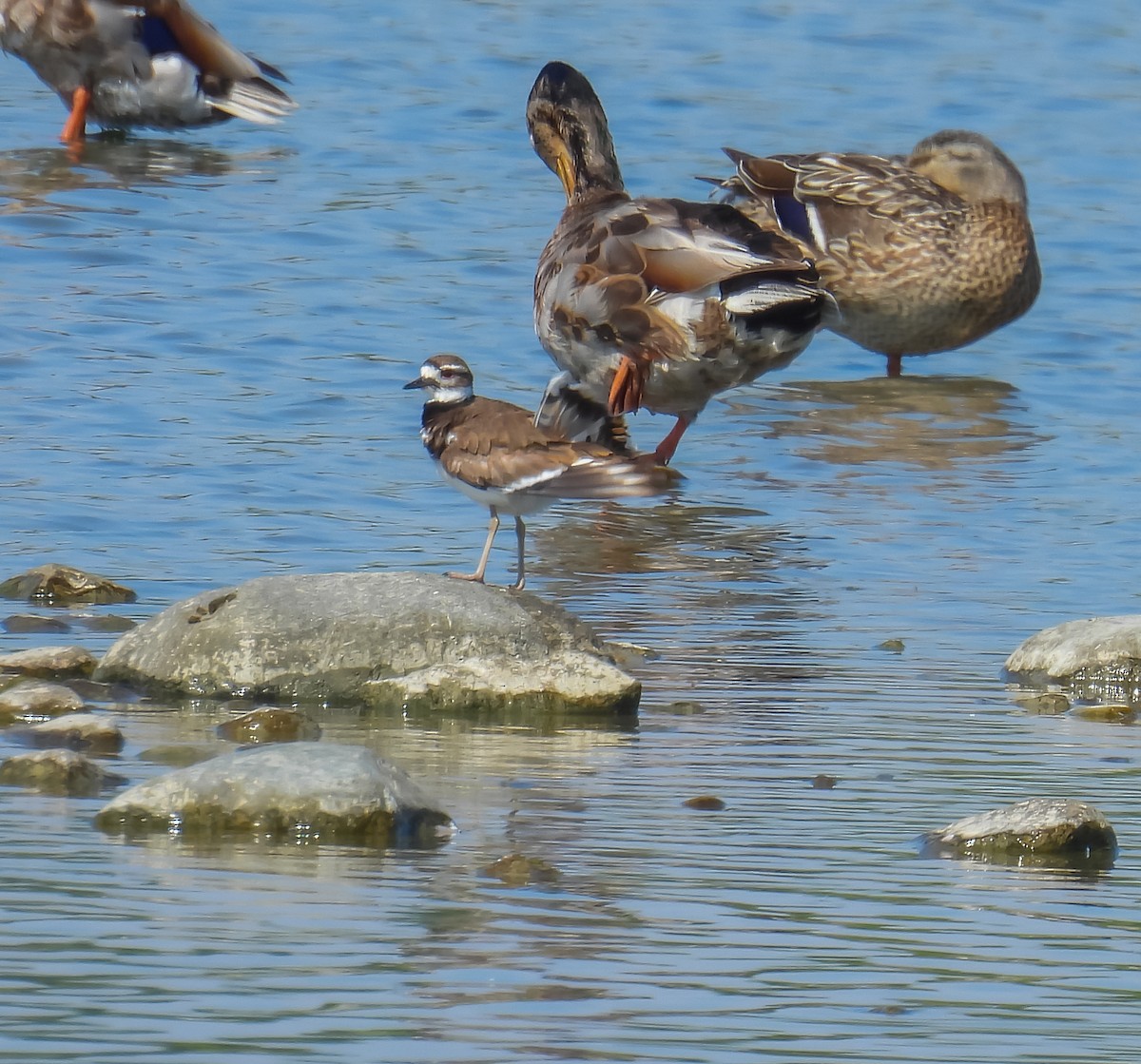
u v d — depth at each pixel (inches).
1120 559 611.5
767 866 364.8
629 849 371.2
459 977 309.0
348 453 681.6
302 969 309.1
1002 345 876.6
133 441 671.8
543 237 959.6
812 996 307.9
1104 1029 300.0
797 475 698.2
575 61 1310.3
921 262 845.2
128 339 777.6
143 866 351.9
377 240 939.3
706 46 1375.5
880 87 1289.4
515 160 1101.7
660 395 722.8
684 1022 296.4
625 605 557.9
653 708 470.6
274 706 466.6
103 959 309.4
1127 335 882.1
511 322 834.2
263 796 375.6
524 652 483.5
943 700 484.4
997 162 869.2
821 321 784.9
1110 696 497.4
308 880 348.5
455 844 371.6
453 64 1294.3
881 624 548.4
